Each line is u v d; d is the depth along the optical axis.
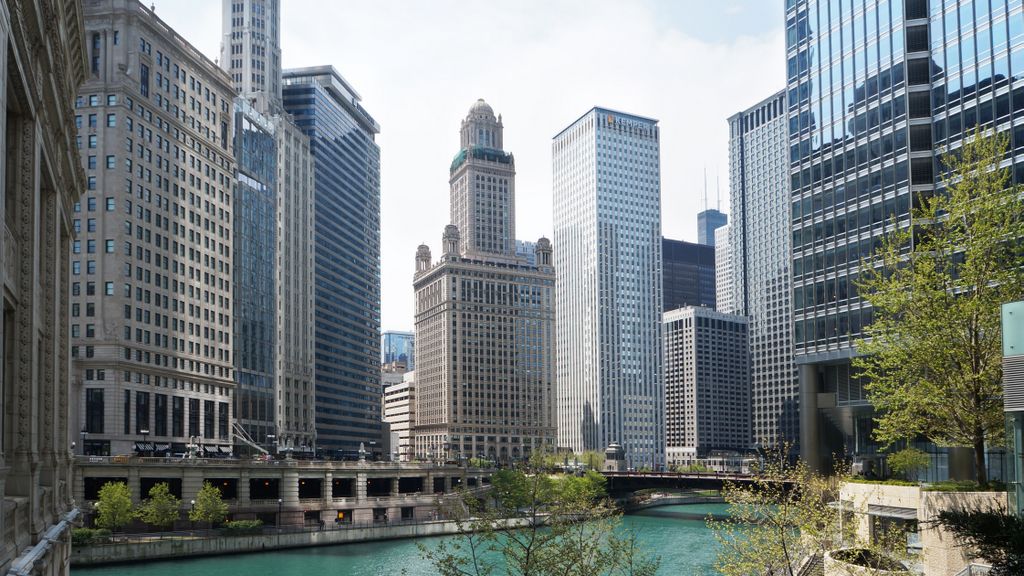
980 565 40.19
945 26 100.94
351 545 119.88
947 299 48.47
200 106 169.00
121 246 142.00
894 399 51.38
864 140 108.62
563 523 40.84
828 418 111.69
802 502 42.56
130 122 146.38
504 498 47.84
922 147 101.62
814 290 113.56
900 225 102.12
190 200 163.38
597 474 176.00
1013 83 92.69
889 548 44.06
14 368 29.59
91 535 98.19
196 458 129.00
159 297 151.75
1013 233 47.09
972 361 46.72
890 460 86.25
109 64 145.62
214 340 168.50
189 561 102.69
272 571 96.88
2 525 21.86
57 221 38.91
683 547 119.44
